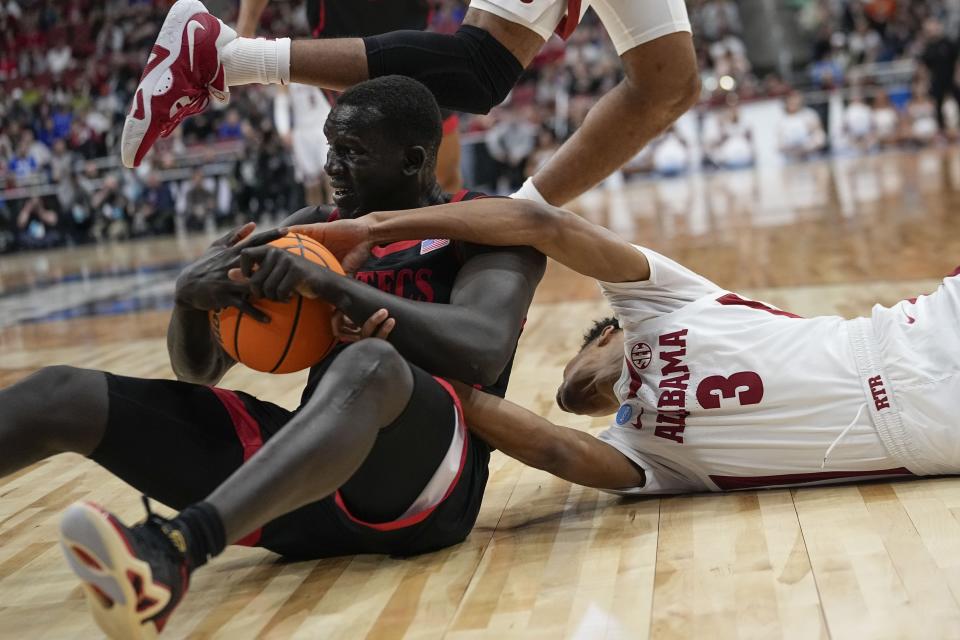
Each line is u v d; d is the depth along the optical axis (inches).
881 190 410.6
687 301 84.0
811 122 583.8
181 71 86.2
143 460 69.1
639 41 100.0
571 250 77.6
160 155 509.4
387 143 74.8
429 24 154.7
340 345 72.0
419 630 62.6
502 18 90.0
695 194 474.3
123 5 578.9
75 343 206.1
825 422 80.3
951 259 224.8
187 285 69.3
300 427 61.1
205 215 508.4
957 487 80.0
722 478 83.8
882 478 83.9
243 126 518.3
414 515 71.7
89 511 52.2
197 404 70.9
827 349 81.4
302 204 503.5
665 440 83.8
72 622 68.2
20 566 80.9
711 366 82.0
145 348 193.8
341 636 62.7
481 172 539.5
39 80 548.4
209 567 78.5
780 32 657.0
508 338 71.7
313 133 331.3
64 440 66.9
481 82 90.9
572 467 81.1
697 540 74.6
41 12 569.6
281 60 87.2
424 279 77.0
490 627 62.2
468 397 76.7
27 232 482.9
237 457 70.6
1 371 179.0
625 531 78.4
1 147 497.4
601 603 64.4
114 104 535.5
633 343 85.0
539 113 550.6
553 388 134.6
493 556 75.1
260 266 67.3
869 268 222.4
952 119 601.0
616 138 103.9
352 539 74.1
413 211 73.5
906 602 60.3
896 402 79.1
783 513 78.6
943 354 78.7
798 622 59.1
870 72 607.2
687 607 62.6
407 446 68.4
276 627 65.0
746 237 302.0
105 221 499.8
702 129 582.6
